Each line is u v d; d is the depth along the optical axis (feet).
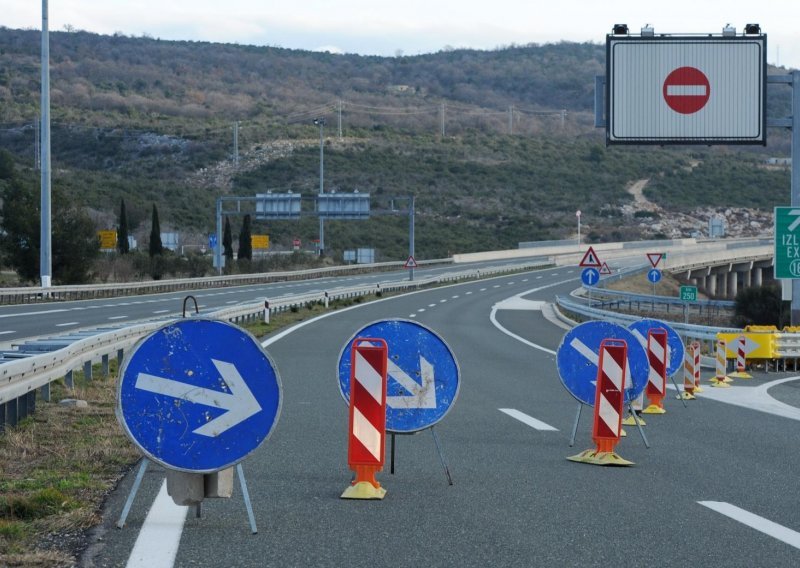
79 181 498.28
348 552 27.99
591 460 43.34
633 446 49.08
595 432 43.83
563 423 56.03
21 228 211.82
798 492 37.91
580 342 50.24
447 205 581.53
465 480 39.04
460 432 52.21
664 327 69.41
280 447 46.39
